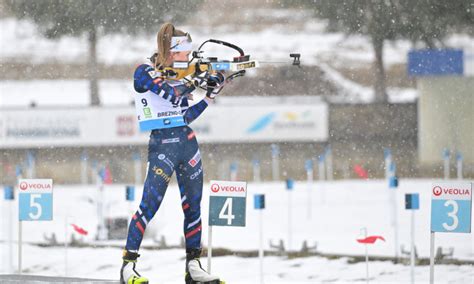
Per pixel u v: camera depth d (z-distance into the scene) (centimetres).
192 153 1958
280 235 4231
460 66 7906
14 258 3662
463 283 2920
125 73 9888
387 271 3228
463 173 7694
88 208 5312
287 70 9825
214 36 10319
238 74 1986
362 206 5369
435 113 7900
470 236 4016
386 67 10044
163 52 1927
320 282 3044
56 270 3362
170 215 4978
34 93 9581
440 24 8288
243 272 3300
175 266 3428
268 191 6531
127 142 7656
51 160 8025
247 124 7712
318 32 10700
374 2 8738
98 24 8656
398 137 8506
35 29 9688
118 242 4019
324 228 4459
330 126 8594
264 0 11188
